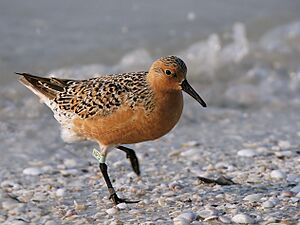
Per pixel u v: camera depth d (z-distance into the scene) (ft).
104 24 75.20
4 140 52.65
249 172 41.93
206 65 71.05
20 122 57.21
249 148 48.21
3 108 59.36
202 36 75.31
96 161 47.06
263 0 87.20
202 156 46.55
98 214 36.04
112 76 37.73
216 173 42.16
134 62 69.15
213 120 58.85
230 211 34.83
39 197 39.34
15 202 38.47
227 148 48.52
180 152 47.75
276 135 52.60
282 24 80.69
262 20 81.30
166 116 36.11
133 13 78.84
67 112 37.76
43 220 35.91
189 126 56.44
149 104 35.73
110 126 36.42
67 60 67.67
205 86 67.92
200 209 35.50
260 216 33.94
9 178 43.09
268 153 46.34
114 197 37.50
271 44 76.13
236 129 55.36
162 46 72.59
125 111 35.83
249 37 77.66
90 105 36.58
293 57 74.28
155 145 50.11
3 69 65.31
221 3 84.69
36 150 50.11
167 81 35.60
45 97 39.14
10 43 69.51
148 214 35.45
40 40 70.59
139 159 46.29
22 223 35.50
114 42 71.92
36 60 67.26
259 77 70.13
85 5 79.41
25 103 60.39
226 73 70.44
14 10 75.87
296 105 64.90
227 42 74.64
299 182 39.34
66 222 35.27
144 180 41.42
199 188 39.19
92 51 69.87
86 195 39.40
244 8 83.97
